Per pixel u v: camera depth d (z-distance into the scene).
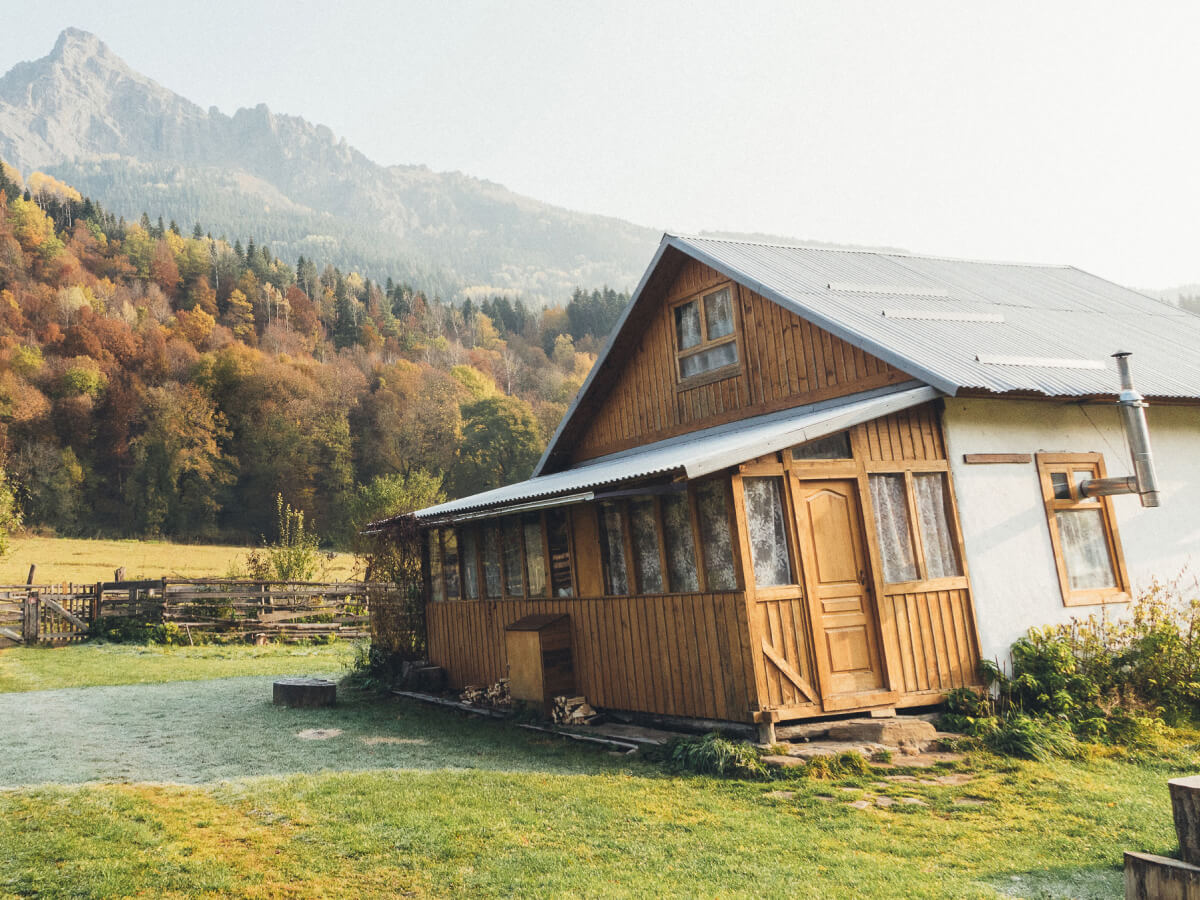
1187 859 5.01
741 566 9.49
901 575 10.54
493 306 152.12
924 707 10.29
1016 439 11.77
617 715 11.35
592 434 16.41
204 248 119.25
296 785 8.14
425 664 15.71
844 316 11.92
